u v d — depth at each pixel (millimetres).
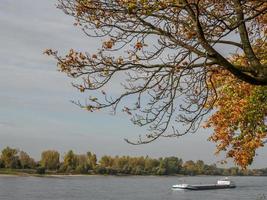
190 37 7664
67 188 125188
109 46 8227
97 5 8039
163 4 7629
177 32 8086
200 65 7965
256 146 13086
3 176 165750
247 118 13234
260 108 13047
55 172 194000
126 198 98938
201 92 8406
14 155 182125
